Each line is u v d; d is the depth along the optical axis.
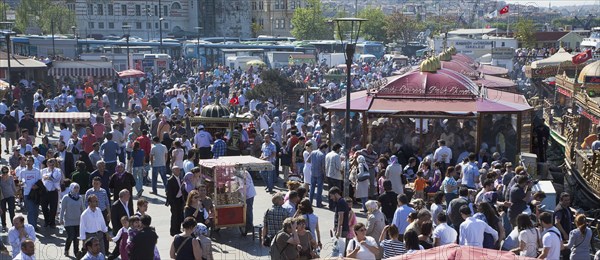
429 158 29.12
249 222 23.59
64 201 21.16
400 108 31.14
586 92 38.88
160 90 61.19
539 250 16.41
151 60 91.19
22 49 100.56
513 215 20.83
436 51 95.56
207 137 33.16
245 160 24.02
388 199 21.77
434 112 30.75
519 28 152.25
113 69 69.31
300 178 30.62
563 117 40.91
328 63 107.62
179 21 198.50
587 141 32.75
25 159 27.06
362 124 31.95
